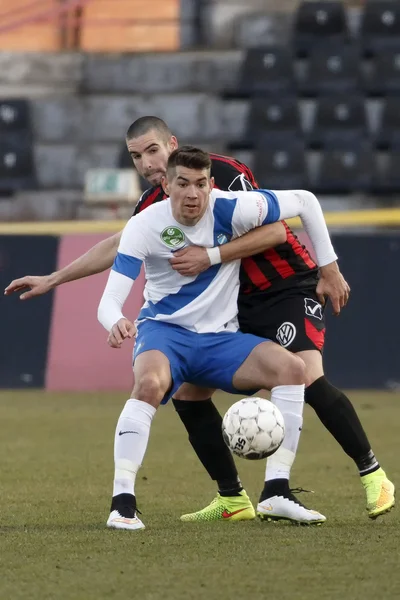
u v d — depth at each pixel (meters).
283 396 16.33
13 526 16.02
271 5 71.62
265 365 16.45
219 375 16.78
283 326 17.33
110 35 72.56
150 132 17.86
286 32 68.81
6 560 13.16
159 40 72.19
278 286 17.55
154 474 22.81
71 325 43.34
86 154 62.03
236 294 17.16
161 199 17.81
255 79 64.00
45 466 23.97
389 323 42.16
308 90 63.28
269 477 16.39
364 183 57.44
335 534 15.19
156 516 17.38
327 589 11.47
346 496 19.56
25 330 43.38
